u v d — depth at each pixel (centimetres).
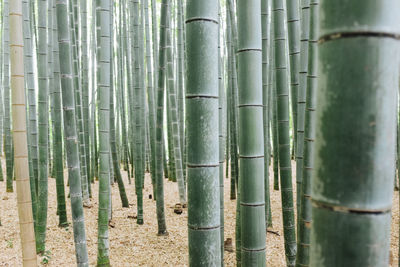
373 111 87
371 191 89
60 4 297
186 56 162
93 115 823
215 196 166
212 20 158
